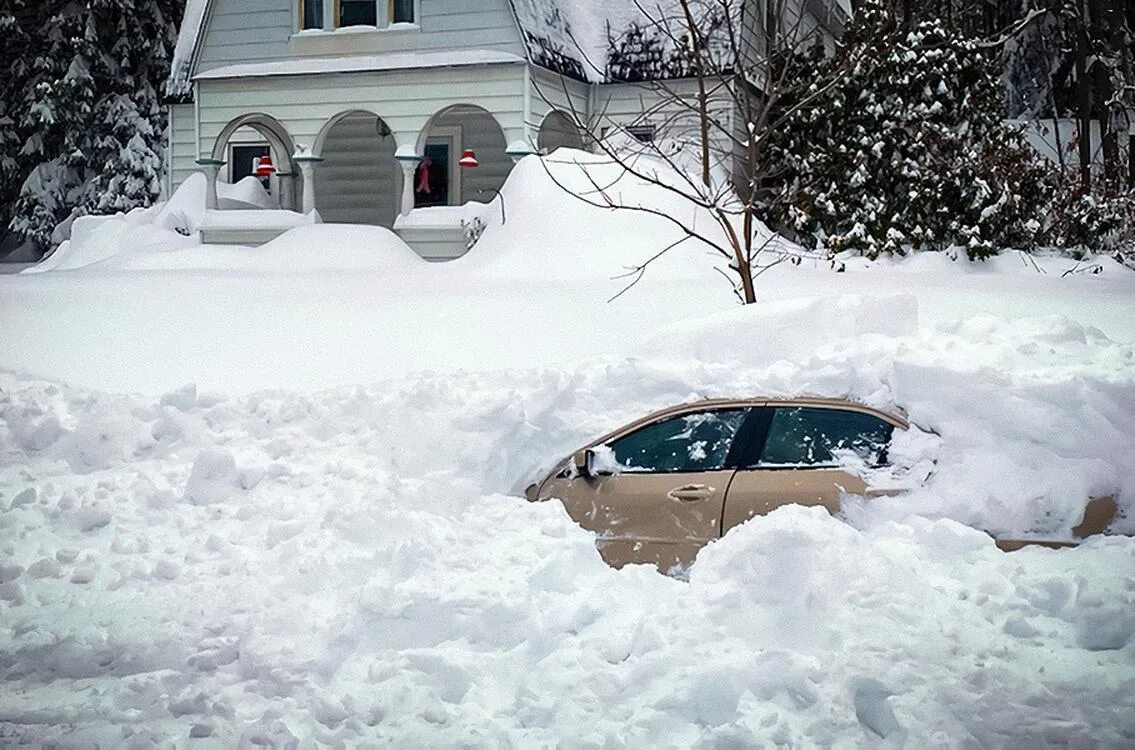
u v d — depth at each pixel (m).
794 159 24.45
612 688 5.56
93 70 42.06
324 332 15.37
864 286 18.72
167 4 43.47
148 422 10.33
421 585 6.64
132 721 5.52
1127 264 23.80
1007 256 23.39
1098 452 6.95
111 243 28.20
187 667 6.14
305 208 26.39
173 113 29.48
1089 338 9.92
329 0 26.12
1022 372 8.08
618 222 21.14
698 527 7.13
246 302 17.95
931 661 5.52
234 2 26.72
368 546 7.62
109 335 15.62
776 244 23.17
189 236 27.88
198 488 8.92
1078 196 25.80
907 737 5.03
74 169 42.03
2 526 8.27
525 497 8.08
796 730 5.14
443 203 29.83
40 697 5.87
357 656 6.04
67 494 8.68
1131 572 6.05
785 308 11.36
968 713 5.14
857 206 24.30
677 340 11.42
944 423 7.27
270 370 13.43
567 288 18.34
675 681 5.54
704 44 17.36
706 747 5.03
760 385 9.17
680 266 20.12
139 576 7.47
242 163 33.81
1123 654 5.55
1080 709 5.14
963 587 6.14
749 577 6.20
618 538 7.30
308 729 5.35
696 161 24.66
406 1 25.77
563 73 25.42
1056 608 5.91
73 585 7.39
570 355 13.56
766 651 5.57
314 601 6.82
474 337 14.73
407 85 25.53
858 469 7.04
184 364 13.84
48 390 11.27
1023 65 42.44
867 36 24.06
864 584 6.04
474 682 5.76
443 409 9.66
